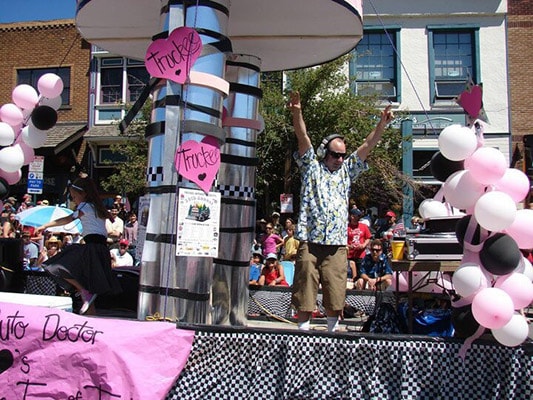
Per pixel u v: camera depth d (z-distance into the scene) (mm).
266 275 8047
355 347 3367
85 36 6023
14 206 13430
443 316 4211
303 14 5281
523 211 3455
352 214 9820
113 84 18391
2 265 6043
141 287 3943
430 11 16234
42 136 5254
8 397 3250
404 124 15406
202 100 3975
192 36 3867
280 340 3352
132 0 5090
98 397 3145
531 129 15844
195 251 3857
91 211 5148
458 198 3469
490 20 16156
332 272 4238
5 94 18844
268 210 14148
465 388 3344
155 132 4074
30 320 3318
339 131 13359
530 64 16000
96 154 18094
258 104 5586
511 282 3322
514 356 3361
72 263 4910
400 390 3336
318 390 3336
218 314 5223
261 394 3312
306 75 13539
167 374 3217
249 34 5789
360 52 16406
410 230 4383
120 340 3201
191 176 3867
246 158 5445
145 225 4219
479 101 3918
